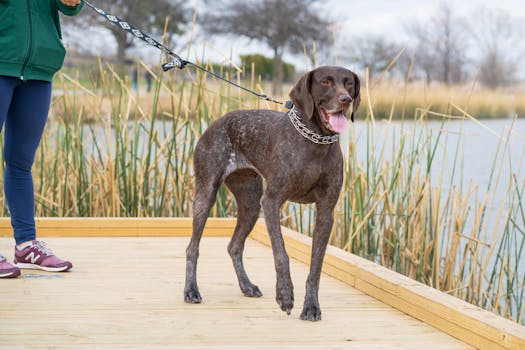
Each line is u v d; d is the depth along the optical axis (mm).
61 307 3332
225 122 3654
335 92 3115
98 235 5449
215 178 3604
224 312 3342
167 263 4488
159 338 2881
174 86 6164
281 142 3252
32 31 3652
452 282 4785
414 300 3289
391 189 5062
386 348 2824
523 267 5648
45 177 6066
